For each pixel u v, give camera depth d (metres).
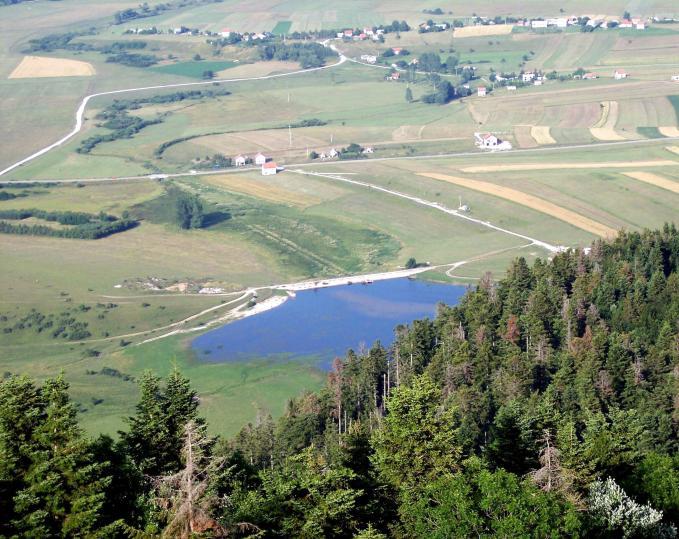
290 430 152.38
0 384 87.75
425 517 86.25
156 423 97.00
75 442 82.62
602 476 98.00
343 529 89.56
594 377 161.25
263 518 85.06
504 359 173.50
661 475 95.81
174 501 75.62
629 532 84.12
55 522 80.81
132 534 77.94
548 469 90.25
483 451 111.00
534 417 107.62
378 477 96.88
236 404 194.75
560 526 79.06
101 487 82.25
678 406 152.75
